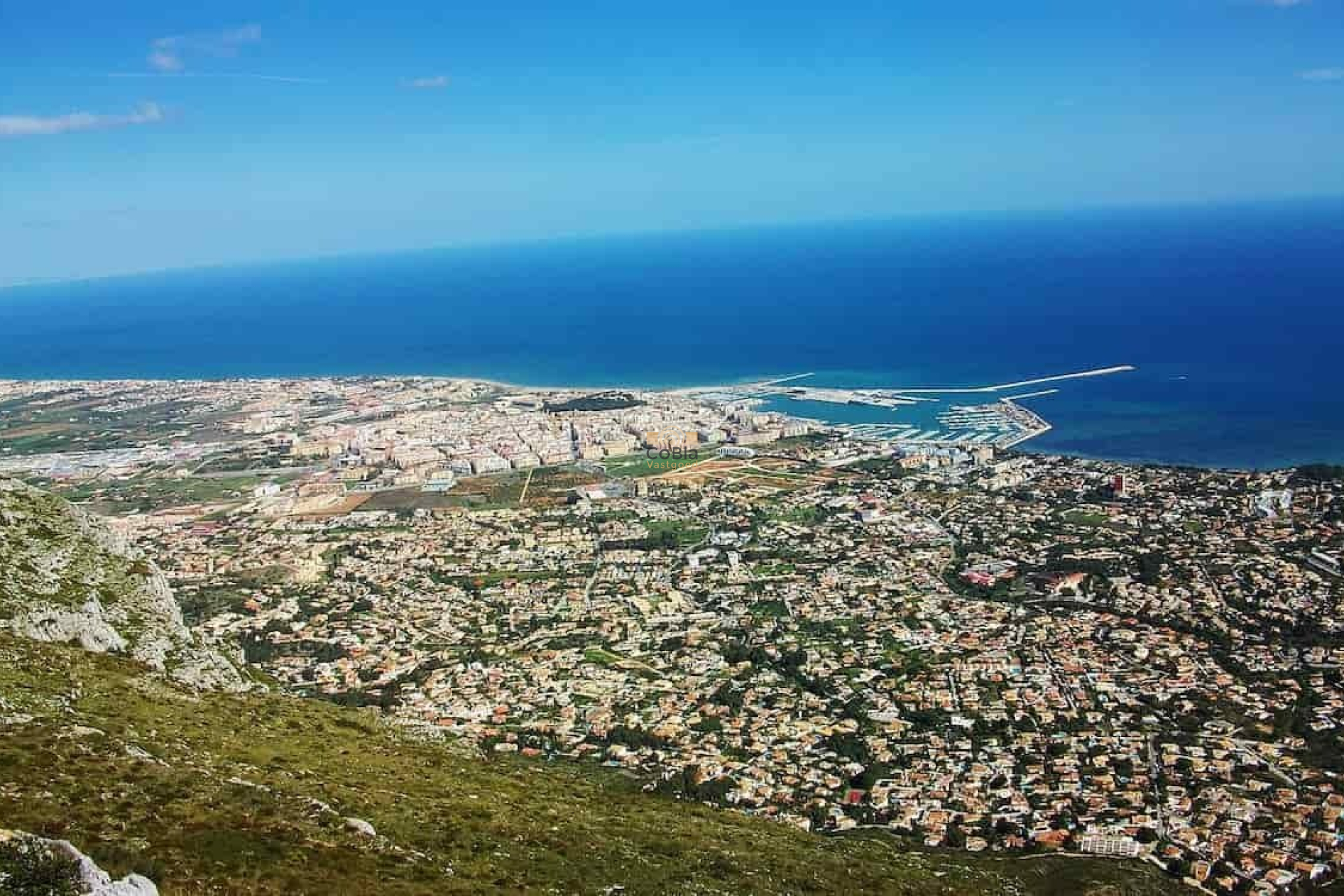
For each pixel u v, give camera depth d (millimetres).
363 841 76312
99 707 97125
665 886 87688
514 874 80625
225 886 62438
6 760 73500
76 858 52625
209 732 100688
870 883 105312
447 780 108312
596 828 102188
